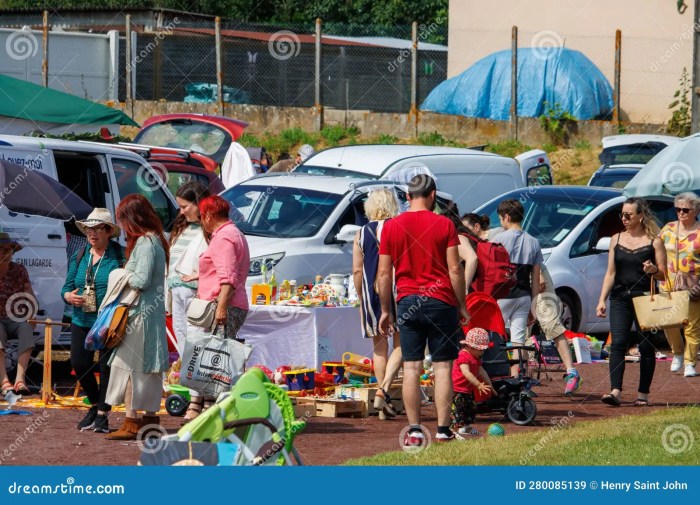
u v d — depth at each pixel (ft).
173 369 45.96
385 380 43.27
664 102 143.02
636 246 47.01
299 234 58.80
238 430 25.41
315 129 136.56
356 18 186.09
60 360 55.42
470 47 155.33
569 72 139.64
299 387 44.80
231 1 187.11
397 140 134.21
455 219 47.65
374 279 42.83
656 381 54.80
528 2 151.53
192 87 147.13
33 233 48.78
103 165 53.98
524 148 131.44
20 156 50.16
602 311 47.85
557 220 67.41
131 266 36.83
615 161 114.93
